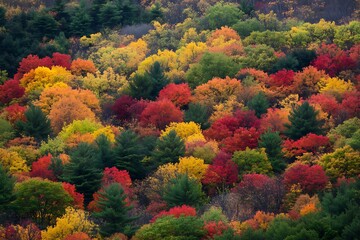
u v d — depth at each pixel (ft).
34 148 544.21
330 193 380.78
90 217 396.98
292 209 392.06
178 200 414.82
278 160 483.51
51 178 465.47
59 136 557.74
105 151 491.31
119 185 396.78
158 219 363.56
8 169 482.69
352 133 516.32
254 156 471.62
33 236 365.40
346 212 350.64
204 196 445.37
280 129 551.18
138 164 492.54
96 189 444.55
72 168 446.60
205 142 515.91
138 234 359.66
